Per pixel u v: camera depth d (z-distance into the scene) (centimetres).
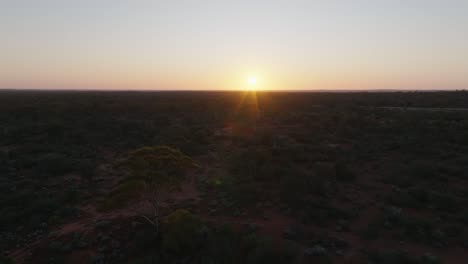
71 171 1450
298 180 1118
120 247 762
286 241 748
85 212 998
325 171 1273
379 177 1279
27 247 788
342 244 750
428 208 960
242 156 1550
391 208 932
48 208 995
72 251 753
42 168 1423
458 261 681
